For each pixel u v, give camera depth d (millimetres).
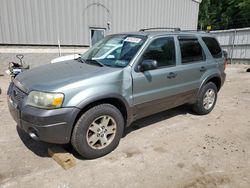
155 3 12742
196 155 3201
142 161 3029
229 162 3047
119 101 3193
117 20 11445
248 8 29609
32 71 3414
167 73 3711
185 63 4086
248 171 2857
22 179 2611
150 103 3574
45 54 9758
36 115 2586
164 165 2949
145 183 2596
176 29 4430
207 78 4531
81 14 10250
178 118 4625
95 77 2912
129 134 3830
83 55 4168
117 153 3217
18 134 3691
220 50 4969
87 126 2875
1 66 8922
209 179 2689
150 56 3504
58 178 2646
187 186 2561
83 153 2941
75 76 2912
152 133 3885
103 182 2600
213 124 4352
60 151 3039
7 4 8539
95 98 2828
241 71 12125
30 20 9109
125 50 3525
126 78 3176
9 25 8750
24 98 2768
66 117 2662
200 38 4492
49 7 9391
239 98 6371
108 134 3164
